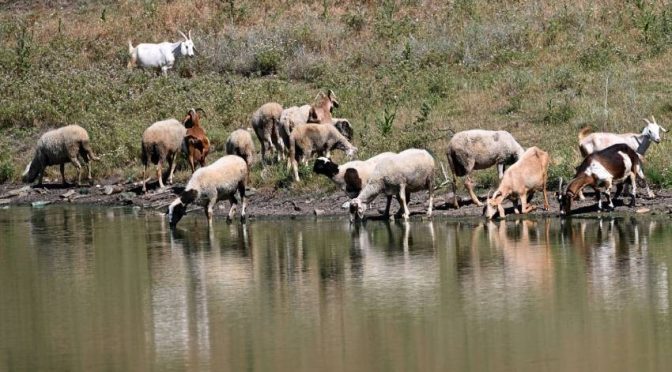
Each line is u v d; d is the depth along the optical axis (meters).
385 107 82.69
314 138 70.62
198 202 64.06
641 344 39.91
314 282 50.28
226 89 88.31
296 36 98.94
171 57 98.50
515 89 82.31
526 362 38.44
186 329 43.75
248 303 47.16
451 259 53.41
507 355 39.22
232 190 65.19
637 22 90.56
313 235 60.72
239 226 64.50
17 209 74.69
